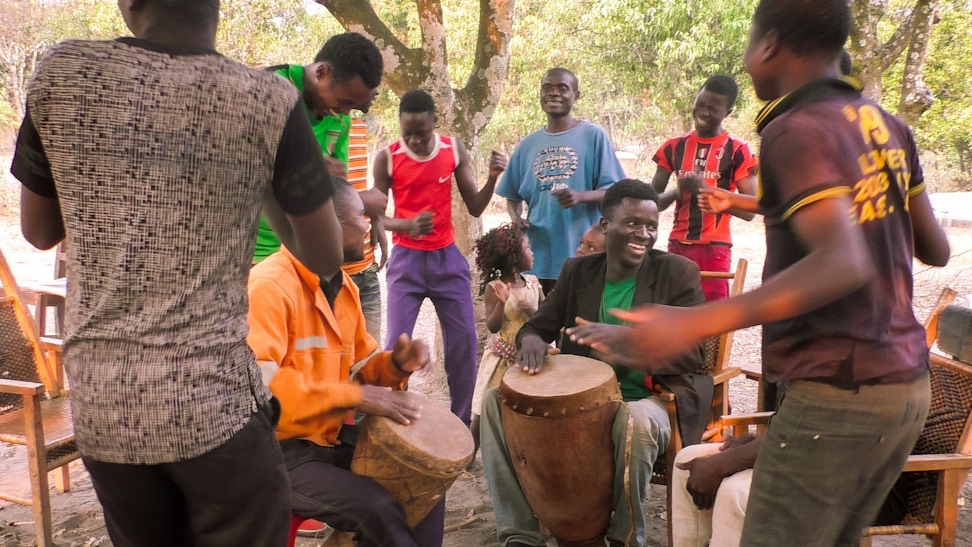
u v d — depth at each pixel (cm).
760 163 184
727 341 375
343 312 276
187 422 172
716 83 474
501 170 467
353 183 444
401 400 264
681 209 489
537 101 1808
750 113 1789
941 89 1602
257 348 234
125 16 182
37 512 328
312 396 241
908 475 287
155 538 193
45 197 183
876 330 183
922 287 876
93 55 171
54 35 2041
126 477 178
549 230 486
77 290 174
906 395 184
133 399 170
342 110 363
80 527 362
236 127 175
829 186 164
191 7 177
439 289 461
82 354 173
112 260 170
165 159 170
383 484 253
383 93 1888
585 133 484
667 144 504
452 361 467
